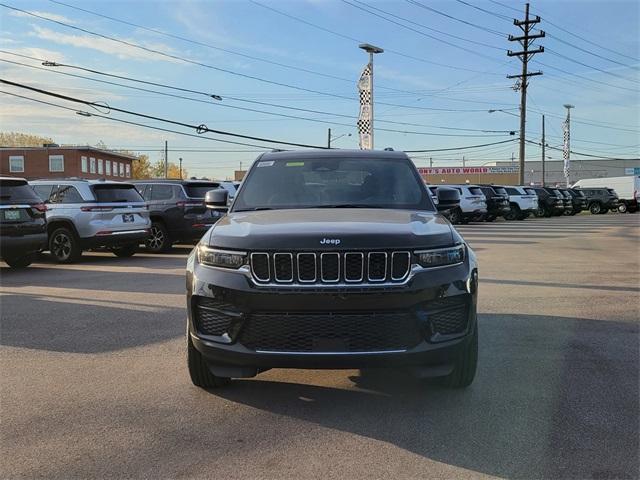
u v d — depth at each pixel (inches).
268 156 231.3
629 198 1793.8
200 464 136.0
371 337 150.3
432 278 154.0
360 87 1049.5
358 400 175.5
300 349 151.1
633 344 235.1
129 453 141.6
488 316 286.7
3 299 331.6
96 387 187.2
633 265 477.1
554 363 210.2
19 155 2415.1
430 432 152.8
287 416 163.8
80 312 295.7
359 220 170.6
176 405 171.9
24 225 437.7
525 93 1697.8
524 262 499.2
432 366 157.2
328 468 133.8
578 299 330.3
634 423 158.1
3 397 178.9
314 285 150.3
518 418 161.5
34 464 136.2
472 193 1119.0
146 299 329.4
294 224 165.8
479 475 130.5
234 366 159.3
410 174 219.1
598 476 130.0
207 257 163.3
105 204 510.6
